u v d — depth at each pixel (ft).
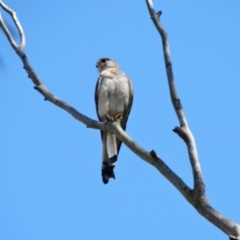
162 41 31.63
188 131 28.89
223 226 26.73
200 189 27.66
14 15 36.52
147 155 29.73
